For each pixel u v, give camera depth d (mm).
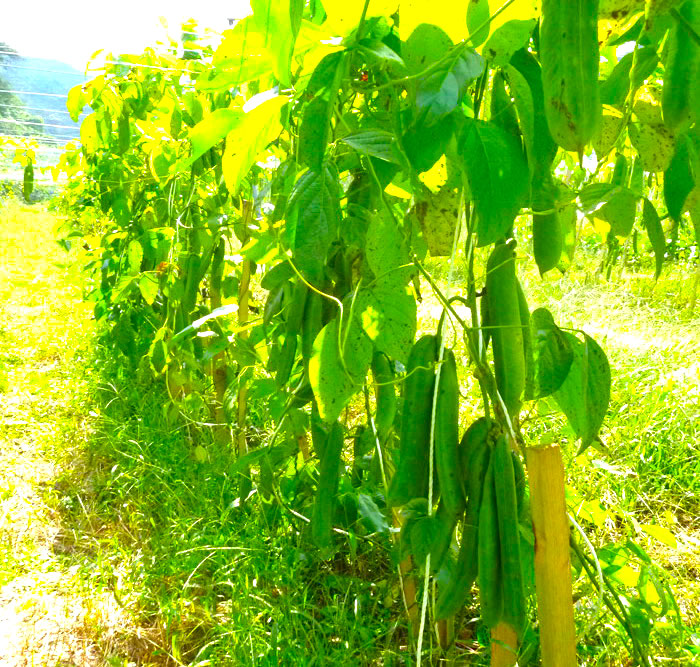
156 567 2184
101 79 2480
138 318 3541
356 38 884
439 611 1252
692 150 950
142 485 2611
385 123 1152
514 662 1326
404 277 1114
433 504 1264
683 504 2637
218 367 2801
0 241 8141
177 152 2643
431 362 1172
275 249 1695
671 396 3131
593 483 2502
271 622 1985
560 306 4234
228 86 1119
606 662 1739
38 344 4391
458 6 874
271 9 748
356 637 1866
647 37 1020
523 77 942
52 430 3160
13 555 2328
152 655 1930
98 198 3969
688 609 1963
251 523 2252
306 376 1625
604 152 1162
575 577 1882
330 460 1455
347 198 1484
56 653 1917
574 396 1274
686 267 5230
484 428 1188
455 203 1287
